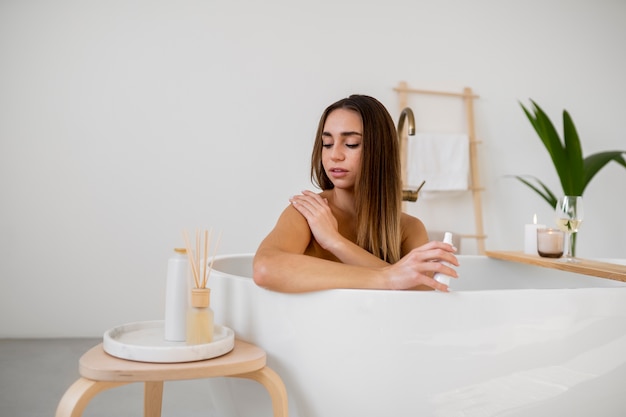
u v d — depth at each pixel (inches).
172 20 139.8
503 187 156.3
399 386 47.1
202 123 140.9
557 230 75.7
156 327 54.7
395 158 60.7
